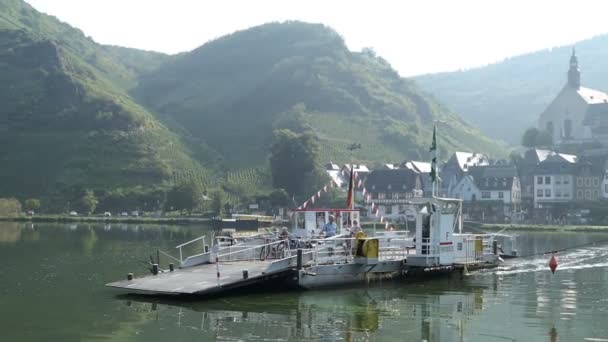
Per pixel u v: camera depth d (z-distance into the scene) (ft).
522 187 585.22
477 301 124.67
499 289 140.36
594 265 187.21
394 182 563.07
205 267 139.23
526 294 133.90
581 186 560.20
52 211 542.98
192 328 98.07
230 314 107.96
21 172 614.75
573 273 168.45
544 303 123.24
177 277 129.49
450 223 151.84
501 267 178.09
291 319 105.09
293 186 538.88
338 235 141.28
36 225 415.64
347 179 574.56
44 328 97.76
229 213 517.14
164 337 92.89
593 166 565.53
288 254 143.13
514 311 114.83
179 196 521.24
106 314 107.04
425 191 586.04
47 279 146.30
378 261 139.54
